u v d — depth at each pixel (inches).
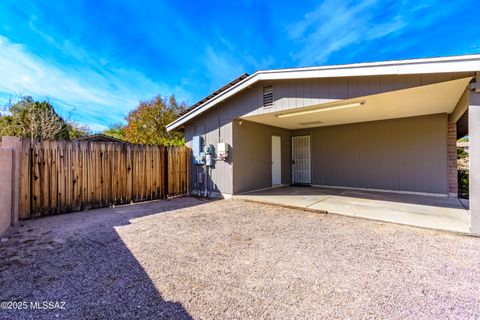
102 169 229.1
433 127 264.8
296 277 94.8
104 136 542.6
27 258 112.3
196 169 311.7
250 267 103.5
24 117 450.9
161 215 196.4
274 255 115.9
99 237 142.0
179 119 323.6
